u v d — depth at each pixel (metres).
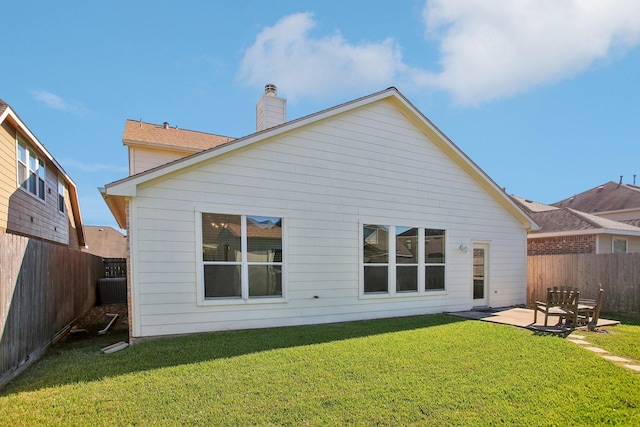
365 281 8.79
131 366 4.97
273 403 3.81
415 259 9.62
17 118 10.00
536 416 3.57
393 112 9.48
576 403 3.87
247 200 7.47
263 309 7.50
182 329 6.74
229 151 7.25
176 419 3.48
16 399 3.92
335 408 3.70
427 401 3.87
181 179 6.88
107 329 8.12
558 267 12.01
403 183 9.52
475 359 5.32
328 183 8.41
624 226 15.71
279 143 7.86
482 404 3.82
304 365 4.98
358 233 8.74
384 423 3.42
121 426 3.35
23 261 5.19
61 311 7.50
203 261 7.00
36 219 12.39
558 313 7.83
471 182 10.80
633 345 6.34
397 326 7.73
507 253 11.55
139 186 6.55
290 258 7.84
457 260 10.41
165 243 6.70
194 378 4.50
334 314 8.28
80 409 3.68
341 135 8.65
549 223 16.30
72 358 5.44
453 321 8.48
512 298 11.58
